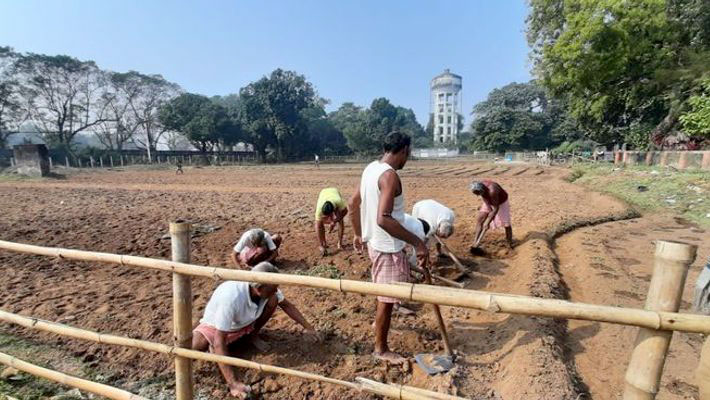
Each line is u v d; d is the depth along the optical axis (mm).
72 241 6836
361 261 5430
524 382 2539
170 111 46312
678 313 1355
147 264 2281
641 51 17922
